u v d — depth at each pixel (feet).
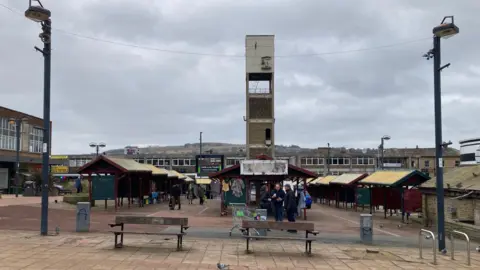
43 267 32.12
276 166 82.69
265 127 240.32
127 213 83.51
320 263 36.42
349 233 58.90
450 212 66.80
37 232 51.11
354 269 34.35
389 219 84.89
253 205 107.34
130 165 96.53
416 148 368.27
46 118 48.65
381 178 86.84
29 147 234.38
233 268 33.35
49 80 48.88
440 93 45.70
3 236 47.47
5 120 209.67
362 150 380.58
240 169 83.46
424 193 73.51
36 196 131.44
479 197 59.11
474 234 53.36
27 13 46.24
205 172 230.27
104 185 89.10
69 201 97.30
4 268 31.60
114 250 39.52
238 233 53.93
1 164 185.37
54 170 253.65
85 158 396.37
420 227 69.77
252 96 241.35
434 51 45.88
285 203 59.00
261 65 240.94
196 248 41.75
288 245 45.37
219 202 137.69
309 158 359.25
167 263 34.42
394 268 35.09
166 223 40.50
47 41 48.24
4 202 94.73
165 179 136.15
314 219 82.94
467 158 172.35
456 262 38.47
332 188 134.31
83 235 48.93
